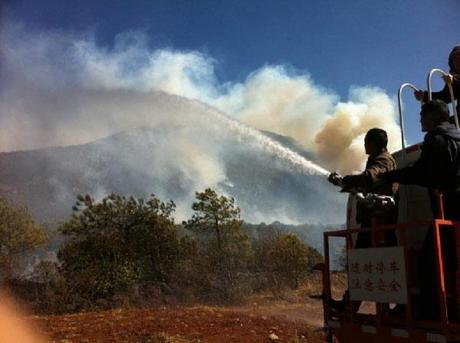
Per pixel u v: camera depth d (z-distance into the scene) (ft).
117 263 67.97
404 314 14.98
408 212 17.46
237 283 73.97
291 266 87.71
